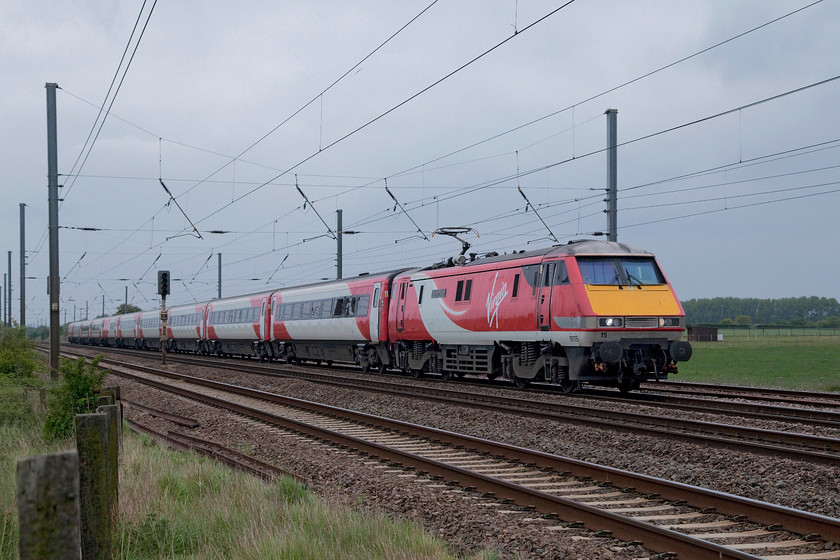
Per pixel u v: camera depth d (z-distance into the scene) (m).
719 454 10.91
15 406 18.28
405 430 14.73
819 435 12.90
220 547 7.24
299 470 11.47
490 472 10.73
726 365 40.25
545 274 20.00
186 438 14.53
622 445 12.30
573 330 18.80
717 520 7.93
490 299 22.28
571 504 7.93
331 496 9.27
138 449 12.63
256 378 28.69
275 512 8.18
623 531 7.31
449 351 25.36
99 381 14.80
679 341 19.17
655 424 14.24
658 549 6.91
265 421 16.88
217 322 49.03
